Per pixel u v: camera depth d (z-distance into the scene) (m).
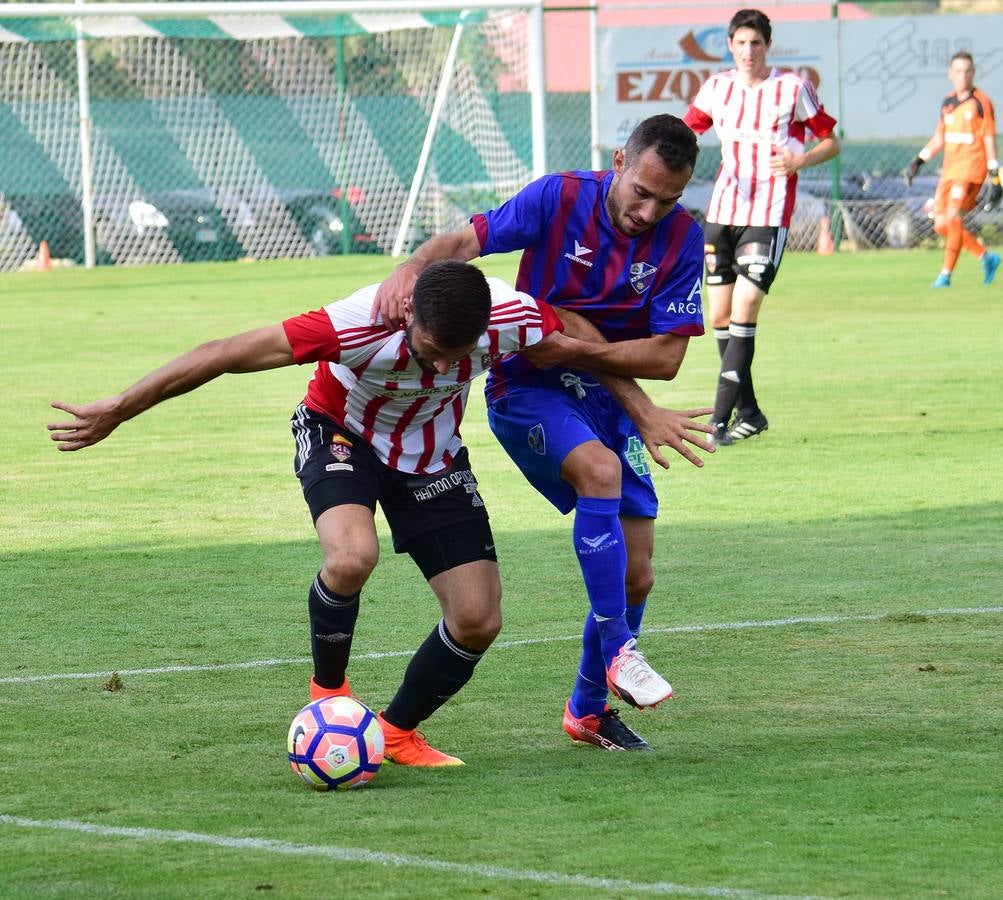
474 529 11.73
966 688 13.26
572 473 12.31
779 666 14.10
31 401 30.94
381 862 9.10
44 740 11.98
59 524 20.64
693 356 38.16
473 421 29.39
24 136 68.50
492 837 9.58
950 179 50.62
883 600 16.45
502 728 12.50
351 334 11.05
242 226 70.38
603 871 8.92
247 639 15.20
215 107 70.06
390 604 16.66
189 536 19.94
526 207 12.50
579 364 12.37
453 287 10.56
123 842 9.51
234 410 30.62
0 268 68.44
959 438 26.19
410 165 71.25
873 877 8.80
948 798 10.27
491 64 67.69
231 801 10.45
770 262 25.88
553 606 16.47
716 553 18.78
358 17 66.31
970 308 45.50
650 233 12.58
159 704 13.03
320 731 10.69
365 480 11.73
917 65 62.91
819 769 11.02
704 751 11.63
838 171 68.44
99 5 54.91
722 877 8.81
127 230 69.19
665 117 11.95
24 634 15.39
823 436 26.69
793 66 62.88
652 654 14.59
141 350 38.69
